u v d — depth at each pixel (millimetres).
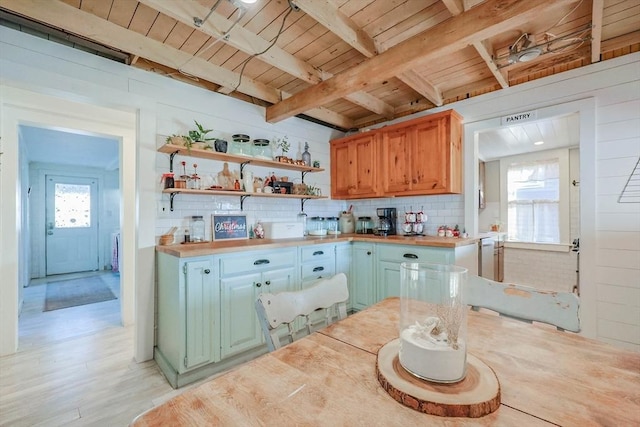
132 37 2061
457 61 2533
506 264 4996
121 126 3066
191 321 1982
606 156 2258
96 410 1732
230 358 2215
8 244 2426
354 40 2000
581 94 2367
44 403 1789
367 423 585
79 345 2588
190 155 2559
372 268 2994
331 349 901
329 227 3691
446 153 2836
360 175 3506
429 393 648
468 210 2986
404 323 792
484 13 1667
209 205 2723
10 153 2441
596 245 2283
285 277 2527
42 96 2580
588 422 580
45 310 3557
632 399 653
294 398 662
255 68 2615
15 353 2428
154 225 2385
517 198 5039
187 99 2584
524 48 2127
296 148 3461
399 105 3494
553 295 1142
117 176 6633
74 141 4301
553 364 809
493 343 944
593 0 1698
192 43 2227
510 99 2729
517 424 578
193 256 1984
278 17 1940
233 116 2891
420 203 3352
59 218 5902
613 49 2242
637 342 2137
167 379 2057
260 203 3109
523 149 4641
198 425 577
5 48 1814
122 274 3066
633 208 2158
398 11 1902
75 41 2006
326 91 2512
